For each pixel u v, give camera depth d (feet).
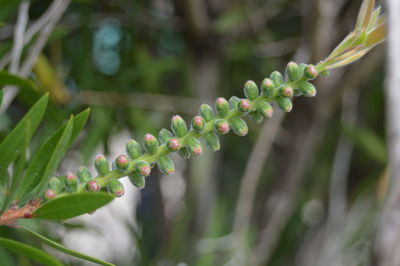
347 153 2.75
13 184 1.13
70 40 2.40
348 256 2.77
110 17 2.34
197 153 1.19
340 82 2.43
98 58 2.42
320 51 2.04
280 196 2.82
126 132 2.44
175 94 2.80
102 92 2.13
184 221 2.51
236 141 3.17
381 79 2.86
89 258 1.15
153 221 3.39
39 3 2.16
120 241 2.68
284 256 3.34
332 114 2.90
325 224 3.01
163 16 2.43
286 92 1.18
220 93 2.77
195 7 2.22
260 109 1.19
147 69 2.37
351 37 1.18
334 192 2.73
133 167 1.19
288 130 2.99
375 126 3.11
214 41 2.46
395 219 1.11
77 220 2.25
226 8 2.43
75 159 2.14
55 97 1.84
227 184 3.22
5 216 1.16
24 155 1.13
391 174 1.14
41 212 1.14
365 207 2.84
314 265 3.03
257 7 2.53
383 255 1.10
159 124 2.27
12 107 2.16
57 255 1.78
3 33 1.82
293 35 2.90
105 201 1.12
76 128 1.25
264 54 2.59
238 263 2.38
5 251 1.48
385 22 1.19
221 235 2.47
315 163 3.15
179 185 3.08
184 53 2.51
